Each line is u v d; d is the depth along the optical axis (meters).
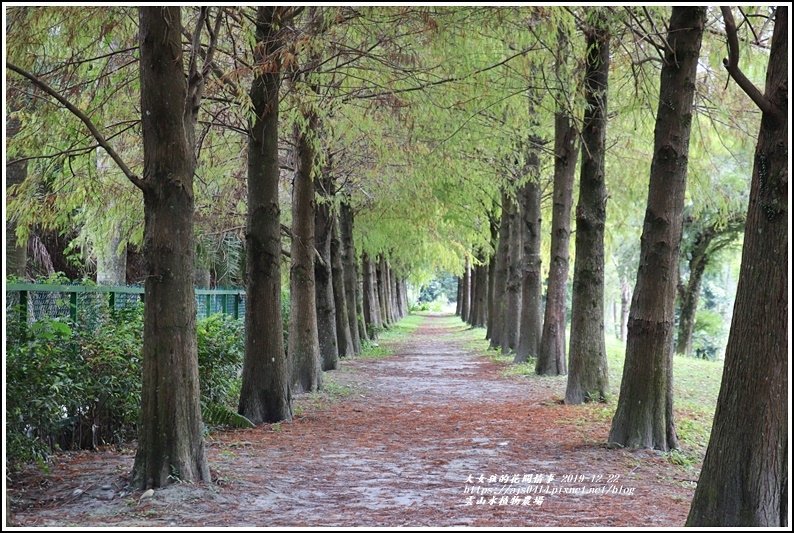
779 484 5.69
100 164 14.23
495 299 29.98
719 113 16.06
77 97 10.96
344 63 11.65
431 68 12.03
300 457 9.58
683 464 9.34
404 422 12.70
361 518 6.55
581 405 14.30
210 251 21.58
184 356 7.55
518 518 6.61
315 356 16.72
